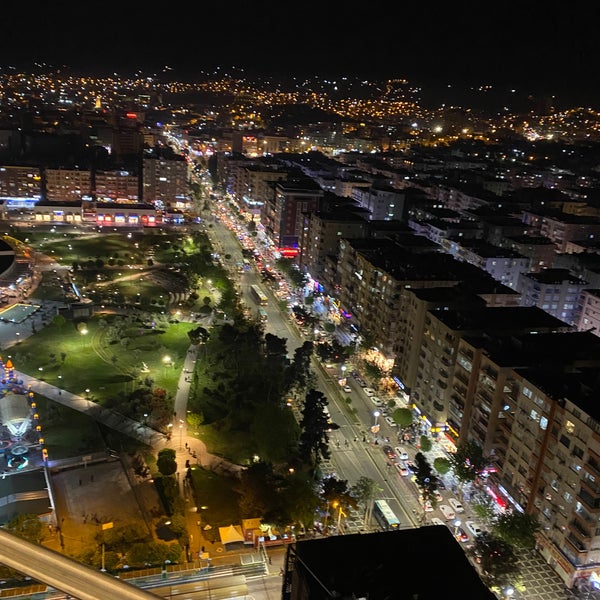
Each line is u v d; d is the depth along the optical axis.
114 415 178.62
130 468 154.38
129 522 134.88
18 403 169.38
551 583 127.50
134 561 119.31
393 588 71.81
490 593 73.06
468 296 190.38
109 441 165.38
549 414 132.50
